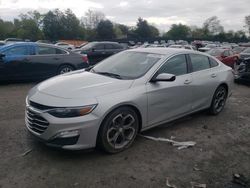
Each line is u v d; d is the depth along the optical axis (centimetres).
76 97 391
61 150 417
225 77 629
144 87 450
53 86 429
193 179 371
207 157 432
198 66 575
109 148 415
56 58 1000
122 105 417
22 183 349
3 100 718
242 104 763
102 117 392
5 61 898
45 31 8781
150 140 480
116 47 1730
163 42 6184
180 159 421
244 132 544
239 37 9794
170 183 359
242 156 442
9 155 412
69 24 8862
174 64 518
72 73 515
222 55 1617
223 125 576
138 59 516
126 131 441
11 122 546
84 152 426
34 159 403
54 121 376
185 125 563
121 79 454
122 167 391
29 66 943
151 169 390
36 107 401
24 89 872
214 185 360
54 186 345
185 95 527
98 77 466
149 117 464
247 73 1051
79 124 378
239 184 365
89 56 1602
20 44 942
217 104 631
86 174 371
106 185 350
